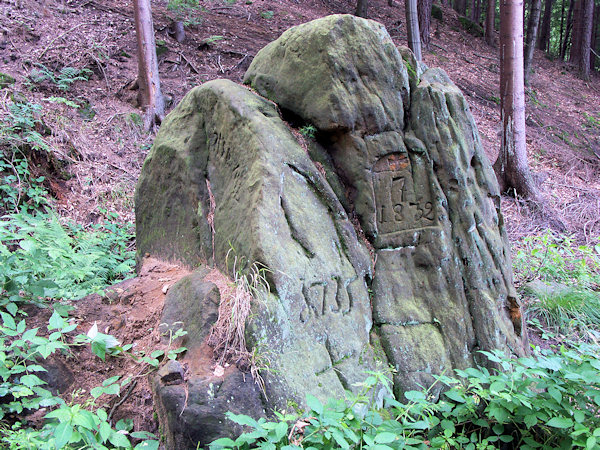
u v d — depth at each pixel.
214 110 3.54
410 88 3.63
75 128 7.50
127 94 8.56
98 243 5.32
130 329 3.13
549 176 10.48
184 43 10.68
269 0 14.97
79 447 2.29
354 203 3.52
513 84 8.38
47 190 6.48
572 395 2.74
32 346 2.77
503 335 3.46
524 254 5.88
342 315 3.12
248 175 3.08
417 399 2.71
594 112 16.14
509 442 3.04
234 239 2.99
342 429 2.19
